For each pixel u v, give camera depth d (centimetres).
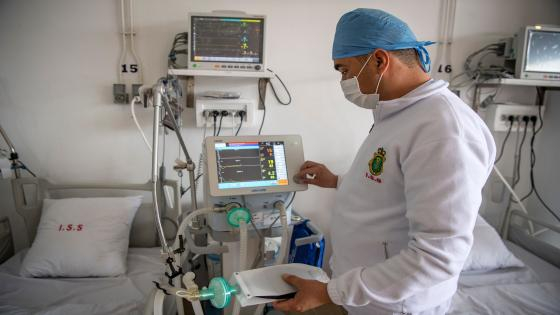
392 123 93
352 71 95
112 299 146
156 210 100
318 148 214
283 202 130
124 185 187
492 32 215
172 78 141
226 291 85
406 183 78
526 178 236
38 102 186
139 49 187
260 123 204
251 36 171
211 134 199
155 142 99
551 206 224
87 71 186
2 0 175
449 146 72
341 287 75
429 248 69
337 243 108
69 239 165
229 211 117
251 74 174
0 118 185
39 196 183
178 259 111
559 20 221
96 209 177
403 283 71
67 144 192
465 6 210
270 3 193
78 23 181
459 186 69
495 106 214
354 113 213
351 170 105
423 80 93
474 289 167
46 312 133
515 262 188
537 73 195
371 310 101
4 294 146
